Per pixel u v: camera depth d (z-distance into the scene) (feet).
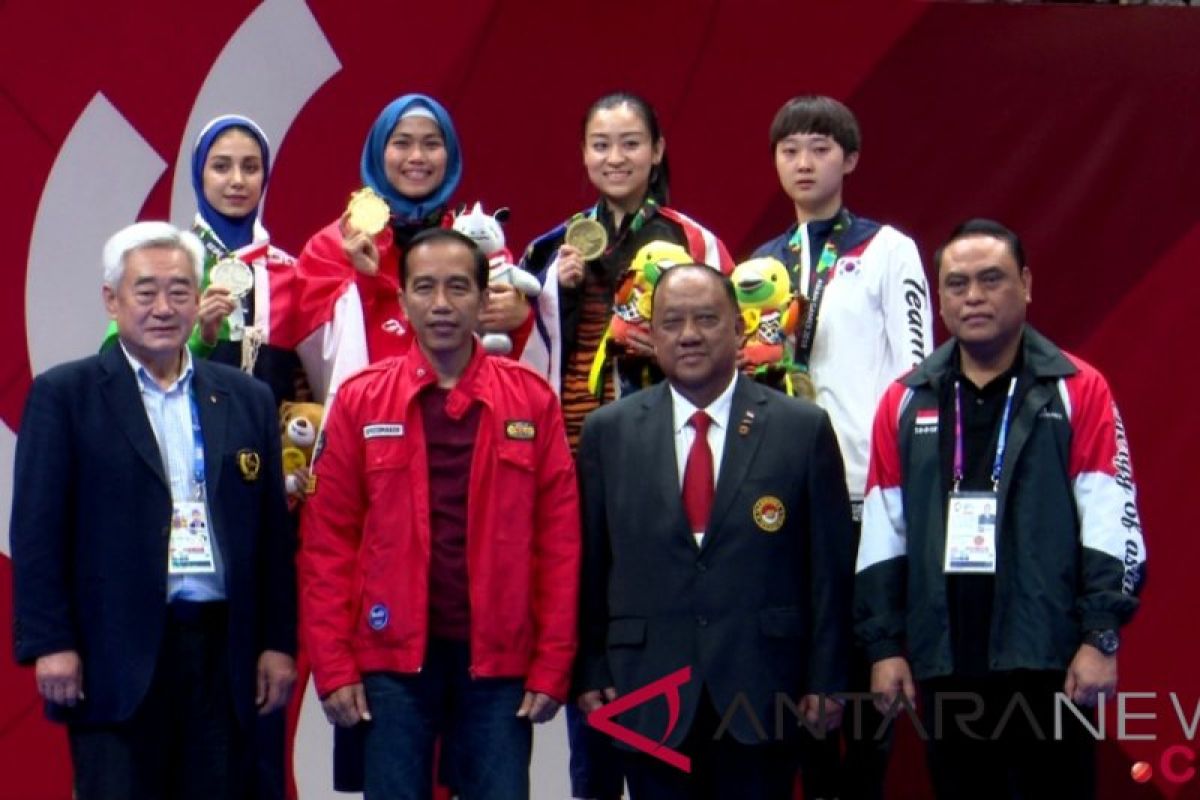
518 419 22.86
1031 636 21.83
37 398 21.95
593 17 29.76
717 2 29.76
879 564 22.79
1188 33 29.76
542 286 25.38
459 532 22.57
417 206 25.50
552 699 22.53
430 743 22.59
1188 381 29.86
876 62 29.76
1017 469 22.22
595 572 22.98
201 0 29.25
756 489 22.48
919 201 29.76
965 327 22.47
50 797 28.89
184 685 21.97
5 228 28.91
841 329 25.70
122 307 22.06
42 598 21.57
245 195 25.72
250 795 22.47
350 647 22.62
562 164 29.76
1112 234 29.81
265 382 24.44
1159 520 29.89
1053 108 29.78
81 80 29.04
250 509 22.30
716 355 22.66
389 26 29.55
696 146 29.81
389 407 22.75
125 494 21.79
